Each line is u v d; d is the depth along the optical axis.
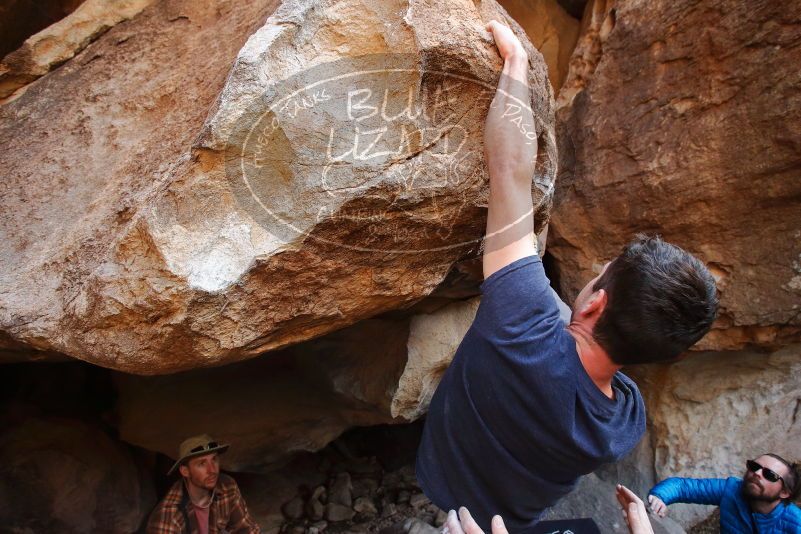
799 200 1.87
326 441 2.23
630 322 0.74
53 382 2.24
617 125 2.26
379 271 1.16
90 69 1.57
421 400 1.94
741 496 1.99
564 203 2.41
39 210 1.31
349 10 0.99
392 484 2.58
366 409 2.04
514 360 0.77
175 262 0.96
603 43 2.38
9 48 2.05
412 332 1.82
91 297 1.03
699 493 2.08
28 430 1.97
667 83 2.13
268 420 2.09
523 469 0.82
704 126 2.02
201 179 0.98
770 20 1.86
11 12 1.98
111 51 1.59
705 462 2.31
